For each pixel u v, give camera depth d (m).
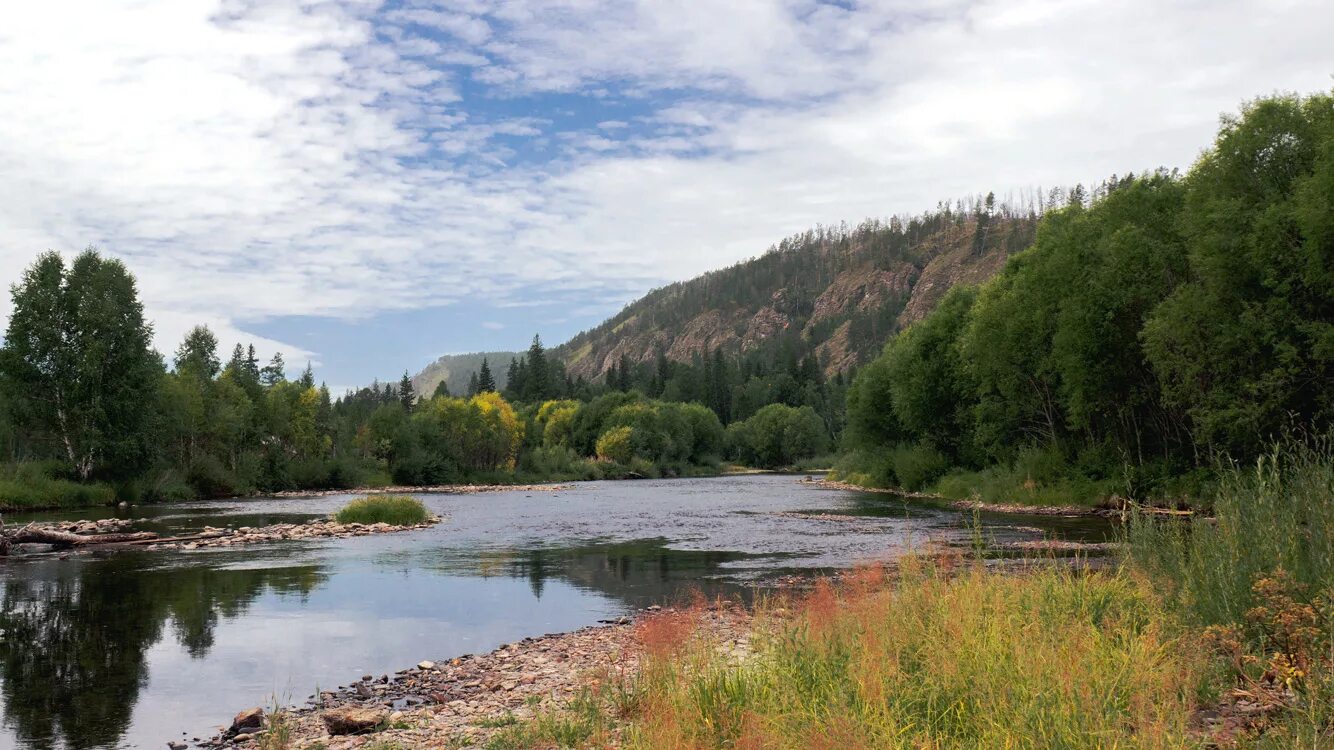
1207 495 31.47
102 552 28.91
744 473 146.75
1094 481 41.75
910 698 6.56
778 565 23.12
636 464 128.12
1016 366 47.59
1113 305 39.12
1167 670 6.55
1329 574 8.04
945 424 61.12
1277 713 6.40
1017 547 22.89
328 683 12.36
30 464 55.09
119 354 58.75
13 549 29.38
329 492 80.69
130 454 58.53
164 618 17.23
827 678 7.10
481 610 17.98
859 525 35.19
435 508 53.31
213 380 82.94
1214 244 31.88
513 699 10.73
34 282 57.56
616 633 15.03
